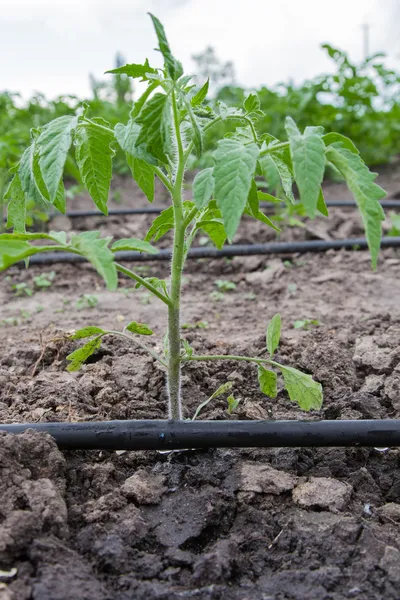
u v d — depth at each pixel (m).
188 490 0.67
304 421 0.69
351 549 0.62
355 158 0.61
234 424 0.69
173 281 0.67
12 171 0.70
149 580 0.60
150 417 0.74
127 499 0.66
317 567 0.61
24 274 1.30
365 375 0.82
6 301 1.15
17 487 0.63
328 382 0.79
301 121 2.26
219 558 0.61
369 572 0.60
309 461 0.70
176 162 0.67
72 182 2.34
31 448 0.65
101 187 0.70
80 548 0.61
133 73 0.63
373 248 0.59
